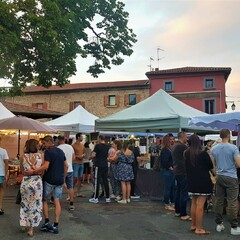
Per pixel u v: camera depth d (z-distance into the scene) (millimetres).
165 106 10312
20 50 11383
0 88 12828
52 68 13016
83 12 13562
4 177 7512
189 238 5805
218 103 34250
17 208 8234
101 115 35781
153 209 8305
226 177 6027
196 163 6070
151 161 10773
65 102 37094
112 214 7711
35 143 6082
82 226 6594
